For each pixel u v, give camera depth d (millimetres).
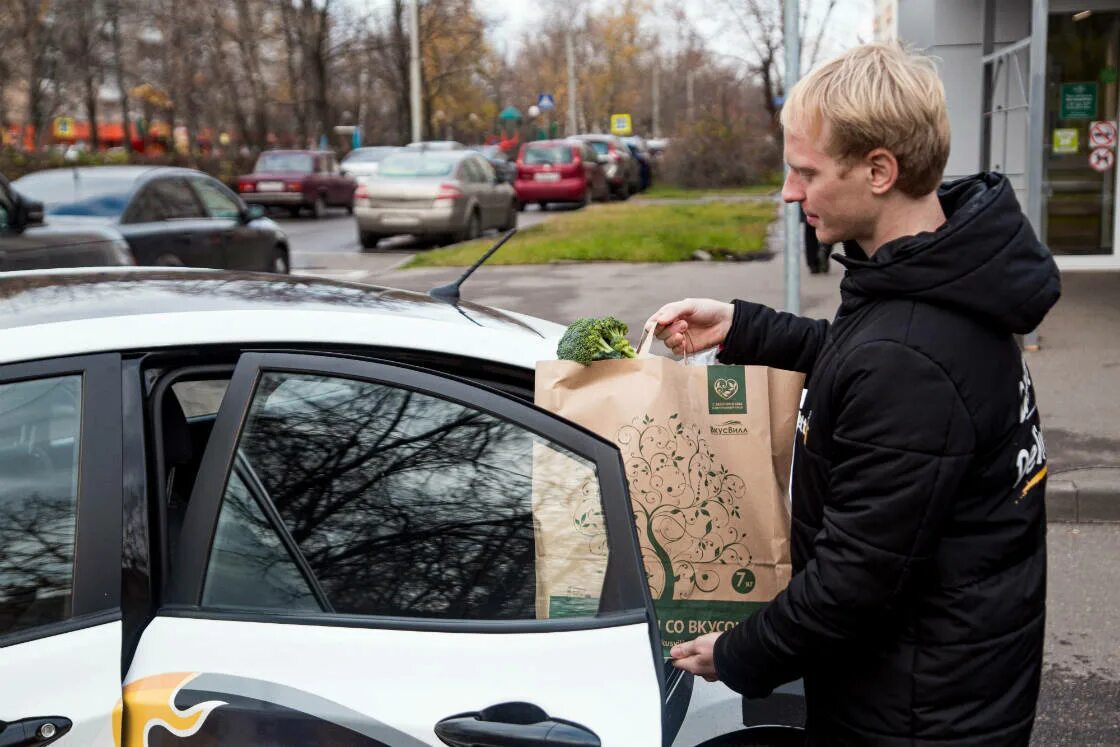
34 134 32188
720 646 1776
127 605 1781
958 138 13539
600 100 73062
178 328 1982
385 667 1780
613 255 14914
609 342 1948
